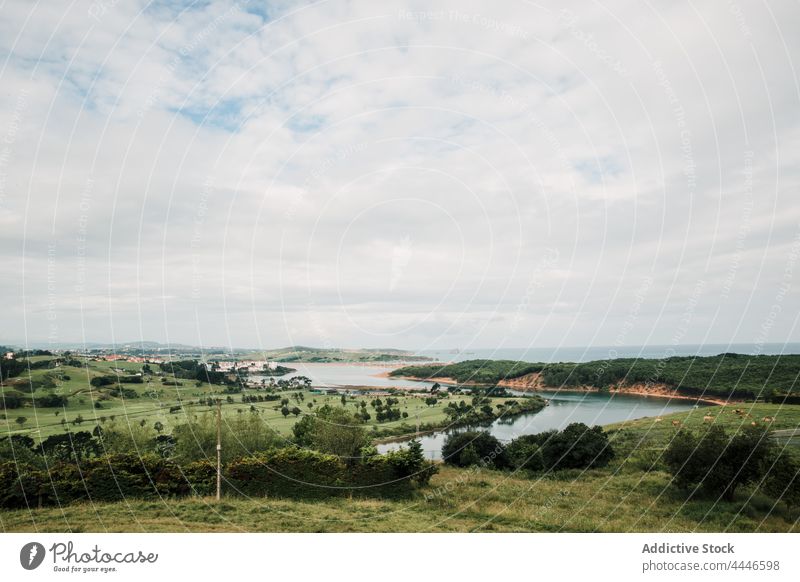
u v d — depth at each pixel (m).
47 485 21.42
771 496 21.55
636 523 19.62
